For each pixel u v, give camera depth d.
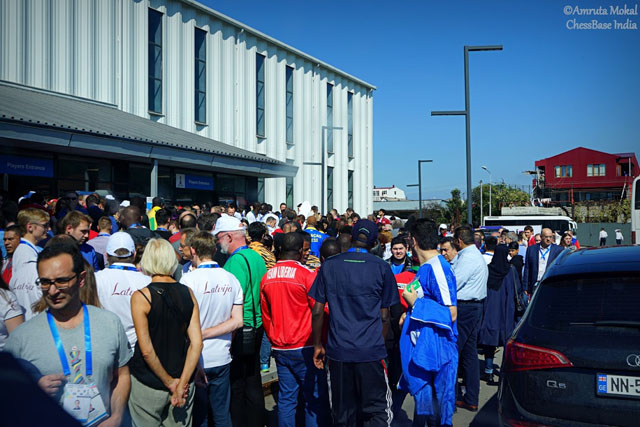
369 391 4.39
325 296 4.57
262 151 28.59
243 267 5.09
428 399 4.80
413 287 4.93
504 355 4.17
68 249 3.01
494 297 7.21
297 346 4.91
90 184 16.47
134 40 21.16
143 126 17.97
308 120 32.84
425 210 67.56
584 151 79.94
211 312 4.41
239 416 5.16
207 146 18.27
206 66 25.03
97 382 3.01
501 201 67.06
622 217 54.97
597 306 3.83
